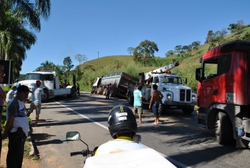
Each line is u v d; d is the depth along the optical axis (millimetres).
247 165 5523
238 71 6695
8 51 24969
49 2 13227
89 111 14688
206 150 6707
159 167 1855
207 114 7930
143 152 2072
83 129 9320
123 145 2357
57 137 8023
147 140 7801
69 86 26641
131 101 19188
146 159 1954
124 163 1894
